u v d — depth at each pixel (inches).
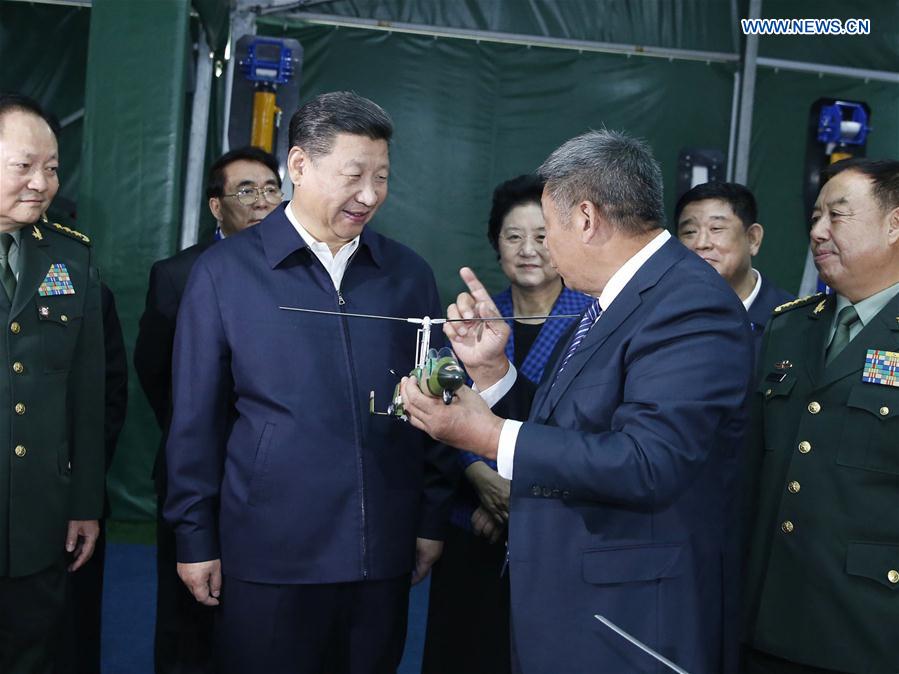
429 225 246.5
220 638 88.8
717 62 246.8
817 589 80.4
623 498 67.3
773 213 250.8
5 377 88.3
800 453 83.0
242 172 131.3
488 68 244.8
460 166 246.1
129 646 142.9
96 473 99.6
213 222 235.5
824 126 193.3
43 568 90.9
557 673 71.0
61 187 226.2
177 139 182.9
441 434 71.2
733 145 245.9
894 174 80.6
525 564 72.1
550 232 75.2
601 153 72.7
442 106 244.1
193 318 87.7
